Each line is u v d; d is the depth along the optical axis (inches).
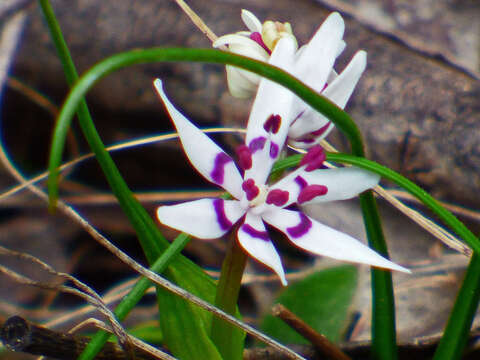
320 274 4.4
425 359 4.2
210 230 3.1
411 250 5.2
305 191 3.2
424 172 5.1
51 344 3.4
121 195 3.4
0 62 5.9
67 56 3.2
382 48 5.7
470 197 5.0
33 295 5.4
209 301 3.6
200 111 5.8
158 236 3.5
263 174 3.3
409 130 5.2
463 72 5.7
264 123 3.3
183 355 3.5
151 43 6.0
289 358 4.0
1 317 5.2
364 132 5.3
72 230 5.9
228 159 3.2
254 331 3.4
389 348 3.7
